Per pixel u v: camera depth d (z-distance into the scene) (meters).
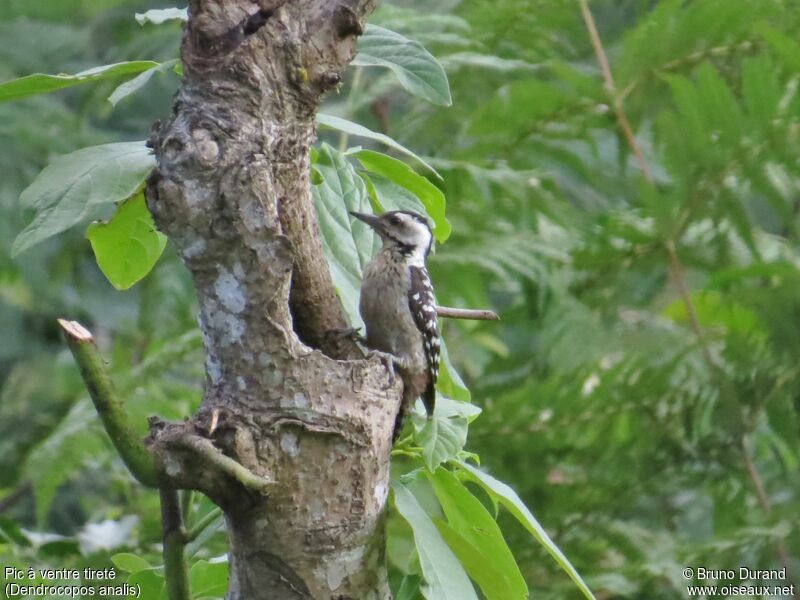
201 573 6.97
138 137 14.64
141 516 11.98
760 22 12.00
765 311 12.31
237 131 5.37
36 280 14.38
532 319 12.87
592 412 12.37
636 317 13.63
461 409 6.38
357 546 5.67
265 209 5.38
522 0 13.23
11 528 9.54
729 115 11.88
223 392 5.53
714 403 12.33
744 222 12.19
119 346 14.17
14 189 14.05
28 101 13.98
